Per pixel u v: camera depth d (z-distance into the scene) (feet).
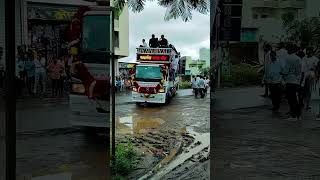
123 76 68.69
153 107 63.93
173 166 24.27
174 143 32.86
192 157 27.02
